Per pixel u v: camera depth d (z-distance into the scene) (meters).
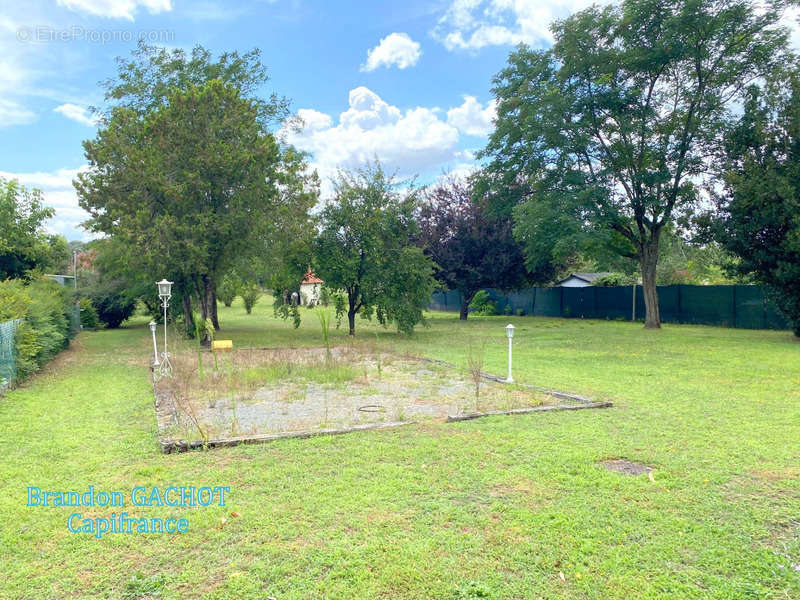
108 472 4.78
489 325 25.00
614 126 19.45
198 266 14.84
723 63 18.33
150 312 26.34
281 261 18.75
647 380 9.39
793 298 15.65
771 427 6.12
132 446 5.59
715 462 4.88
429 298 19.55
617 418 6.59
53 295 15.20
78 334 21.72
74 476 4.68
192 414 6.17
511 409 7.09
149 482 4.50
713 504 3.96
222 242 15.38
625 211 20.53
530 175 22.19
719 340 16.58
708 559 3.18
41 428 6.37
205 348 15.81
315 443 5.57
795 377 9.55
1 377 8.59
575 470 4.67
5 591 2.92
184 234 14.23
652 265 21.12
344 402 7.79
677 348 14.41
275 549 3.32
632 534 3.50
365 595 2.84
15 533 3.60
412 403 7.68
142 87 19.97
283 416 6.94
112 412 7.29
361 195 18.97
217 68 20.95
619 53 18.33
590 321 27.61
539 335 19.06
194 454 5.26
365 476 4.58
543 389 8.51
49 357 12.61
